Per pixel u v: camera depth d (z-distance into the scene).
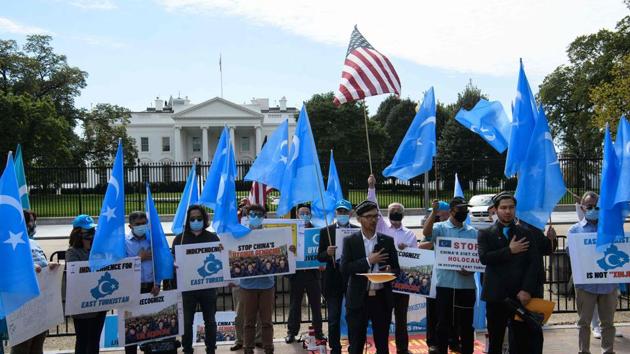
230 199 6.78
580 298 6.45
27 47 55.53
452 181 31.42
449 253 6.38
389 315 5.84
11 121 40.97
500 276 5.37
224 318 8.16
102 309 6.03
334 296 6.75
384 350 5.79
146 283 6.46
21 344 5.81
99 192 33.81
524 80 6.84
